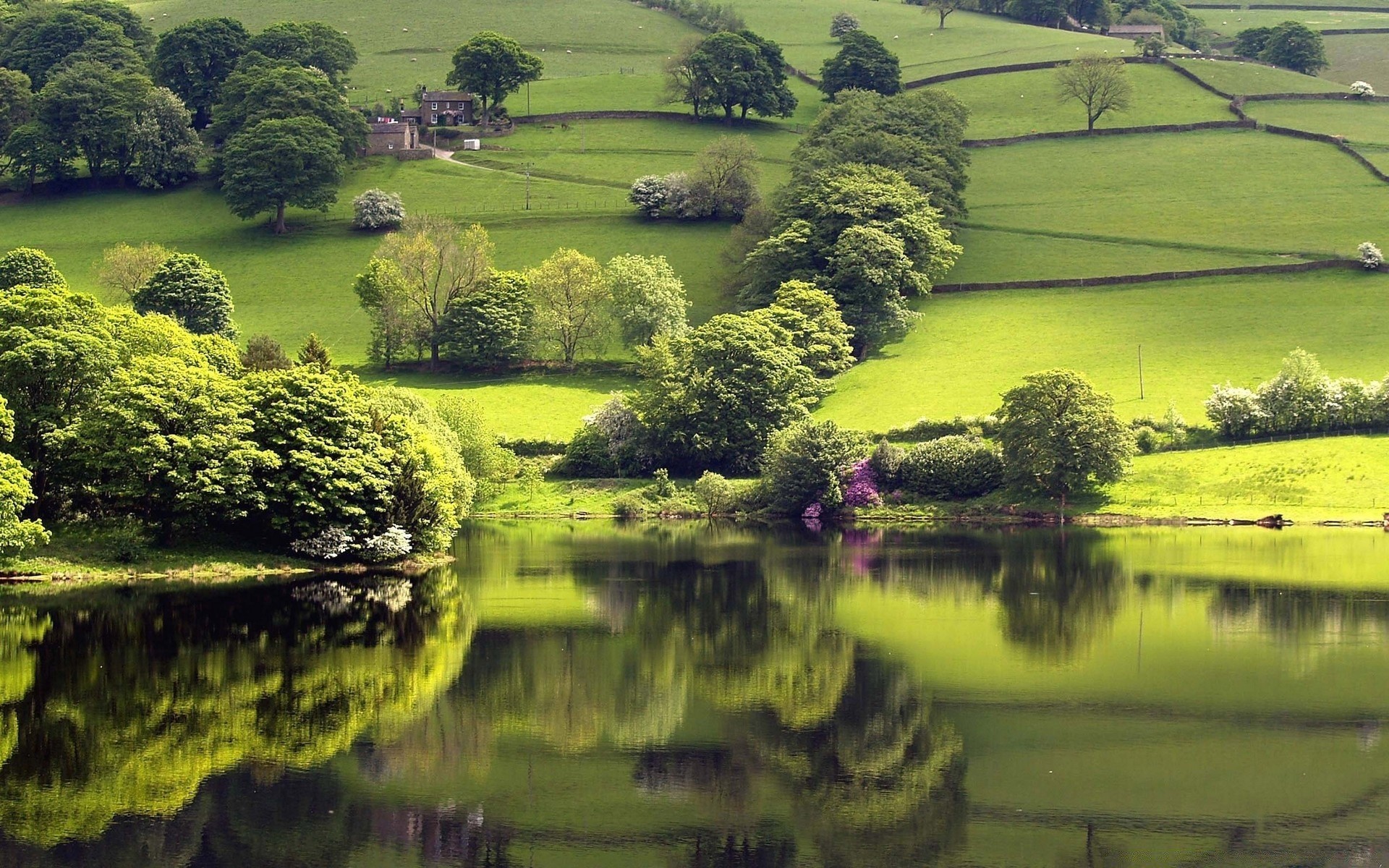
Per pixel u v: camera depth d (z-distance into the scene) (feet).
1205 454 437.17
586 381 568.00
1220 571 304.30
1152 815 152.76
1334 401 440.04
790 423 472.03
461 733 180.55
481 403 533.55
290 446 299.79
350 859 140.87
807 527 409.90
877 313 580.30
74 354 291.58
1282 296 585.63
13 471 262.88
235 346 413.18
